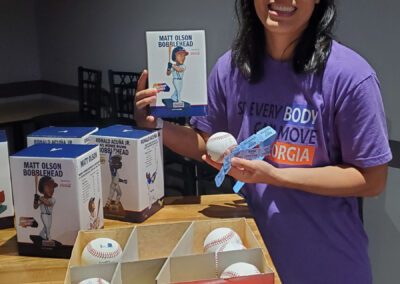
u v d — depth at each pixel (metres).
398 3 2.21
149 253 1.25
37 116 4.56
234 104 1.57
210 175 3.10
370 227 2.57
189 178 3.27
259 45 1.49
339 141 1.44
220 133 1.46
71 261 1.09
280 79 1.46
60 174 1.21
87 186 1.26
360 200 1.81
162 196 1.56
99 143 1.42
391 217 2.45
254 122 1.52
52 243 1.26
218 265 1.08
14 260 1.26
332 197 1.46
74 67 5.34
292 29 1.36
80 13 5.01
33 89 6.08
